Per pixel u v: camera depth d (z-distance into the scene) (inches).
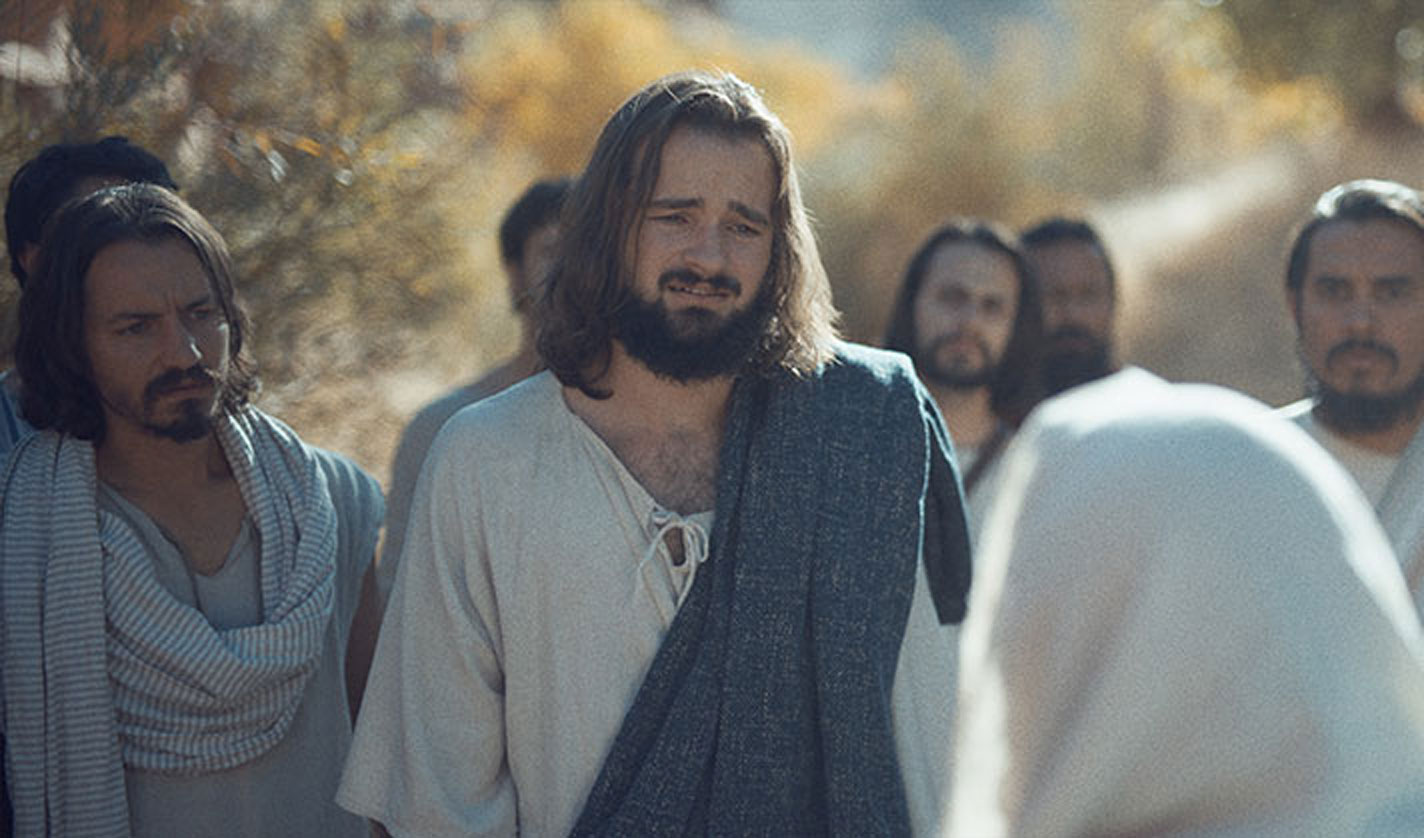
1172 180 703.7
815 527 90.0
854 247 619.8
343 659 104.4
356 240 197.5
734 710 87.6
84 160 108.3
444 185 216.1
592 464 91.8
